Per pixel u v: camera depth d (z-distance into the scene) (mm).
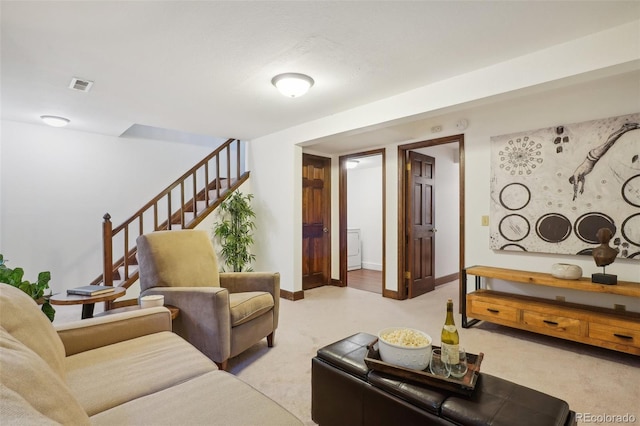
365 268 6773
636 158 2506
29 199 3926
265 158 4578
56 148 4105
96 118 3717
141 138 4766
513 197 3127
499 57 2277
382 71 2500
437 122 3645
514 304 2805
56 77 2625
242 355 2488
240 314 2240
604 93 2664
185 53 2240
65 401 770
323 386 1568
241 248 4457
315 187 4957
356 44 2119
